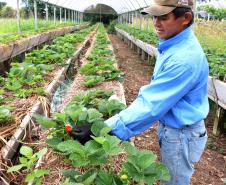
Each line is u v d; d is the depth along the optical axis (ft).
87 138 7.86
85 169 8.16
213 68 19.27
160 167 7.04
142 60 45.37
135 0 69.21
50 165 8.53
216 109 19.06
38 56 22.80
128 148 7.36
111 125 7.26
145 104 6.95
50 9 96.43
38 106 13.58
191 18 7.03
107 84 17.02
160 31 7.25
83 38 42.22
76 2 100.53
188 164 7.97
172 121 7.48
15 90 15.38
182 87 6.79
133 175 6.78
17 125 11.69
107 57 24.86
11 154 10.09
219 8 72.13
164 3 6.84
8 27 47.65
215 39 38.19
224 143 17.48
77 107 9.68
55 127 8.85
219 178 14.17
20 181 9.35
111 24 117.91
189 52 6.85
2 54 25.31
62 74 20.29
